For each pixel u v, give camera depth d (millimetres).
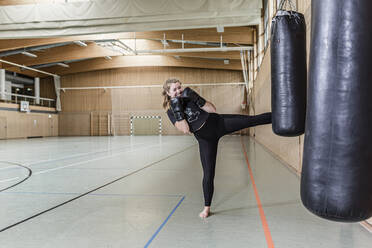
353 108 981
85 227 2326
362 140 983
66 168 5641
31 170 5418
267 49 8031
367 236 2070
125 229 2268
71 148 10805
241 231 2197
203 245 1943
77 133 24125
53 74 23297
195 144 12281
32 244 2008
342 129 995
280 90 2139
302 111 2145
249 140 14688
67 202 3100
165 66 22656
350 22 979
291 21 2176
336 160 1009
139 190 3652
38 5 8953
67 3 8797
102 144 12992
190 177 4516
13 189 3771
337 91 1001
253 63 15461
